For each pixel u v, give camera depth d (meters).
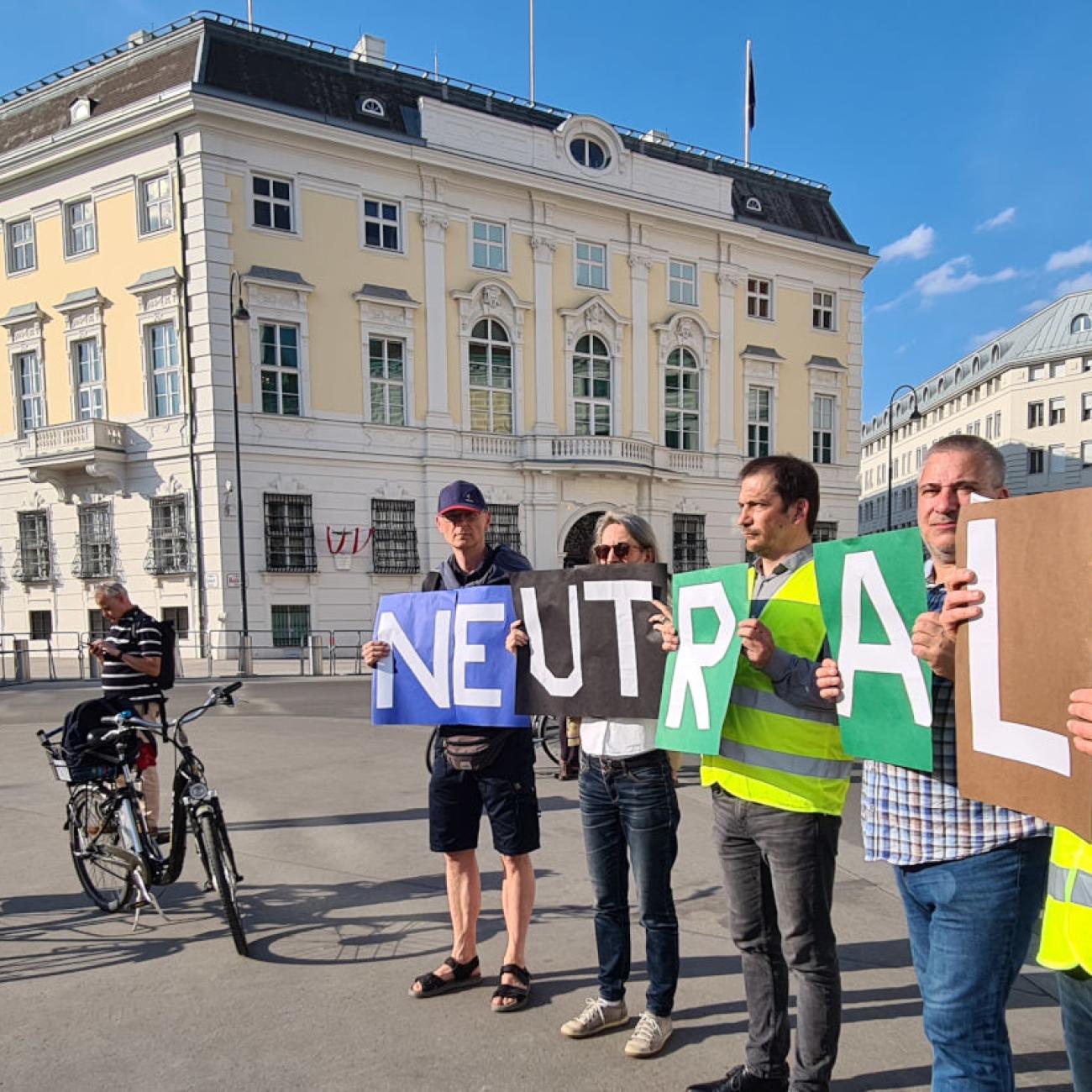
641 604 2.90
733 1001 3.26
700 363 25.92
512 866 3.27
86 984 3.45
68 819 4.40
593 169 23.92
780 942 2.60
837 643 2.27
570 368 23.75
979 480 2.18
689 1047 2.93
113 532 20.64
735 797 2.51
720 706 2.51
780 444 27.53
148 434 20.02
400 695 3.48
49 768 7.75
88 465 19.91
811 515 2.62
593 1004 3.07
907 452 72.50
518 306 22.84
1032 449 54.66
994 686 1.83
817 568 2.33
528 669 3.15
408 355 21.48
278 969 3.58
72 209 21.02
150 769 5.03
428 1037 3.01
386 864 4.93
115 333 20.39
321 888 4.54
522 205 22.94
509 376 23.06
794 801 2.36
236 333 19.34
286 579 19.92
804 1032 2.39
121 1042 3.00
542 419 23.25
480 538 3.58
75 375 21.16
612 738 2.91
